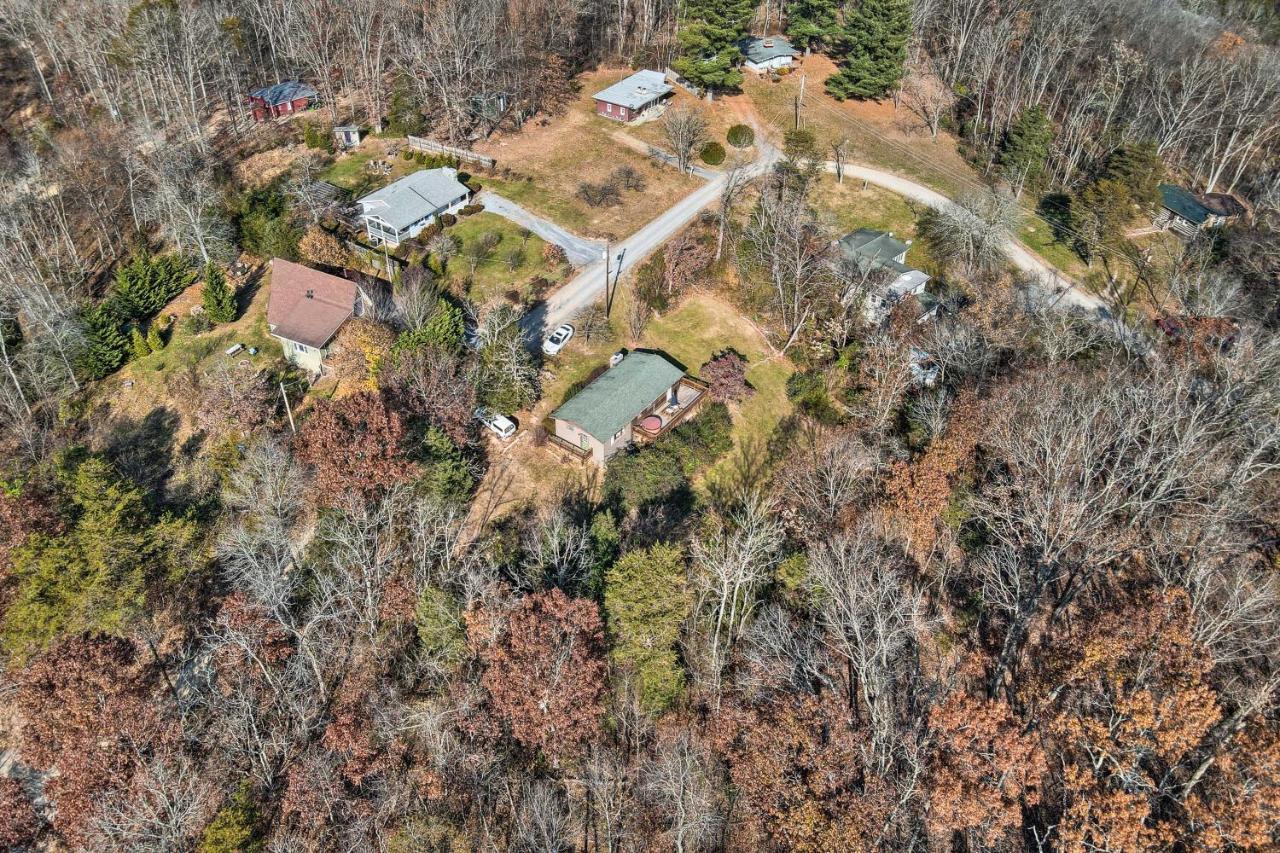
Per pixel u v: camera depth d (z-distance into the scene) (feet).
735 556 129.49
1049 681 121.29
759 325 203.82
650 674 129.59
